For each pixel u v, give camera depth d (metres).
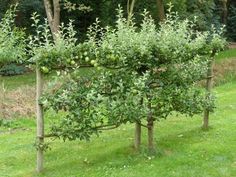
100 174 7.71
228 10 31.86
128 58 7.99
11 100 13.62
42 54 7.52
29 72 20.39
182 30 8.74
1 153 9.36
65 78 7.82
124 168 7.91
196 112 8.99
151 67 8.26
